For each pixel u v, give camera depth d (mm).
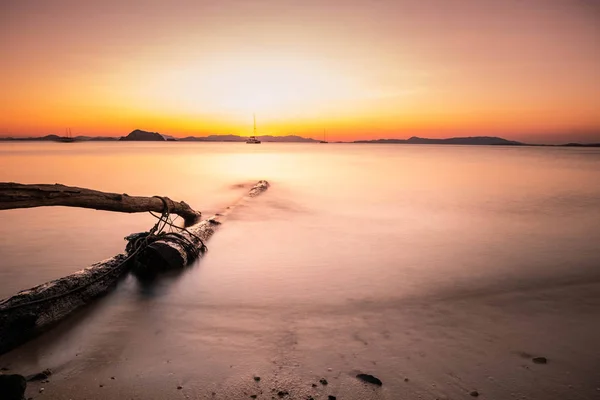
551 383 3445
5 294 5754
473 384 3438
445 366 3740
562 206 14875
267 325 4688
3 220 11766
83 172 30797
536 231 10352
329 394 3309
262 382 3492
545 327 4594
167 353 4023
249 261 7422
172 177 27188
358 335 4414
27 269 6988
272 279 6383
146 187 21078
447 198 17047
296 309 5164
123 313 5055
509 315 4949
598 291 5812
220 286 6059
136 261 6773
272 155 80500
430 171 35219
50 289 4816
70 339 4332
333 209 14047
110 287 5941
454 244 8844
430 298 5551
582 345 4148
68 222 11539
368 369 3695
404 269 6926
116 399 3246
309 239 9328
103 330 4559
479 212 13523
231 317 4926
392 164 47750
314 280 6340
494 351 4023
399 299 5504
